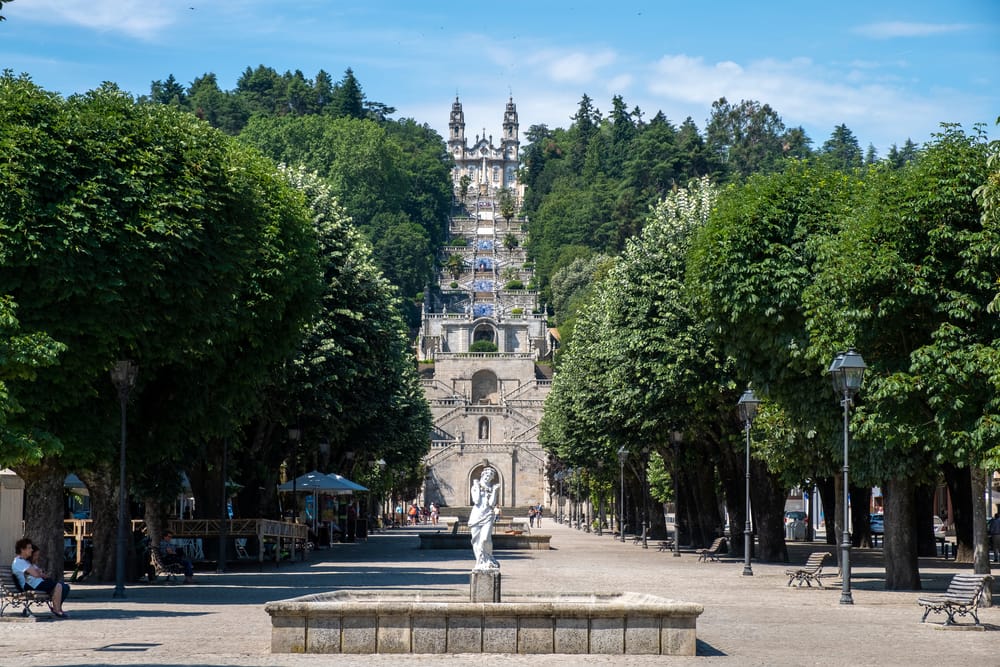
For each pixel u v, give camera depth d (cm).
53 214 2947
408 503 16062
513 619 2008
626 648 2012
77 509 5600
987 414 2853
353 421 6050
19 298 2961
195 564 4634
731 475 5731
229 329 3497
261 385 4241
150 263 3064
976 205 2998
